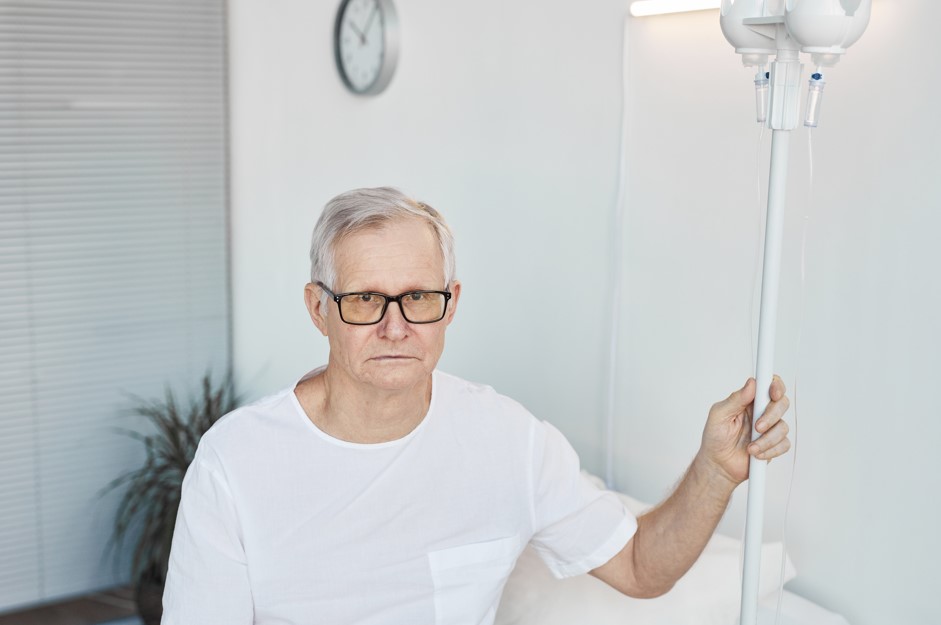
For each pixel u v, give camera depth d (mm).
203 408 3701
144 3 3500
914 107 1591
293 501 1479
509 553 1599
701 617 1780
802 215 1792
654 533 1599
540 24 2342
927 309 1608
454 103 2654
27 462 3549
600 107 2203
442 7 2658
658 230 2090
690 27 1964
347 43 3012
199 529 1451
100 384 3635
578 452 2379
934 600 1658
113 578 3754
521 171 2457
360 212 1405
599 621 1771
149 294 3684
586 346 2322
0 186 3379
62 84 3418
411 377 1416
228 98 3707
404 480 1519
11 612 3627
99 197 3539
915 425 1652
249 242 3701
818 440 1819
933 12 1550
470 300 2701
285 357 3596
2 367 3467
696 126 1975
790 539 1899
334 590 1502
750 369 1912
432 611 1545
